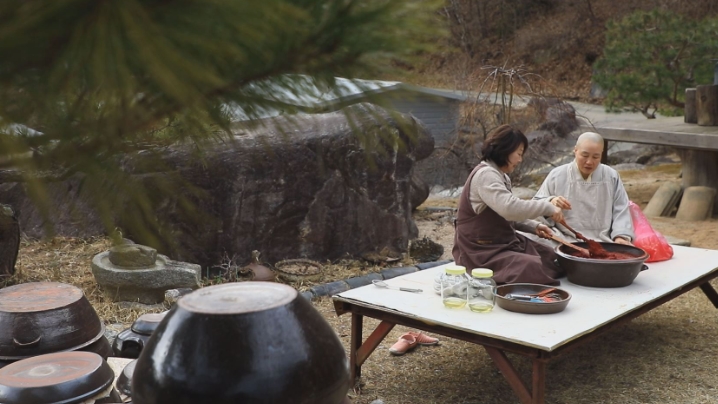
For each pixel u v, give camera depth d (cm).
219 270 587
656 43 1064
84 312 260
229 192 578
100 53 59
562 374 422
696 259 476
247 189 588
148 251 518
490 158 411
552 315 351
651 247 470
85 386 208
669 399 382
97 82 62
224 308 144
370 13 74
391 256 664
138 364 149
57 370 213
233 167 574
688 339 475
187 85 64
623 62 1093
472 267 411
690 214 834
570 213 478
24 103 65
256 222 600
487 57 2312
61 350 249
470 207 414
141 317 292
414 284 406
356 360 389
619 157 1315
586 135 472
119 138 73
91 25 59
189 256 570
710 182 868
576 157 478
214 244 583
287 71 77
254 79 78
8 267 535
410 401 383
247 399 138
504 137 405
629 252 438
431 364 434
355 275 618
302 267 611
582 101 2059
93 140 72
